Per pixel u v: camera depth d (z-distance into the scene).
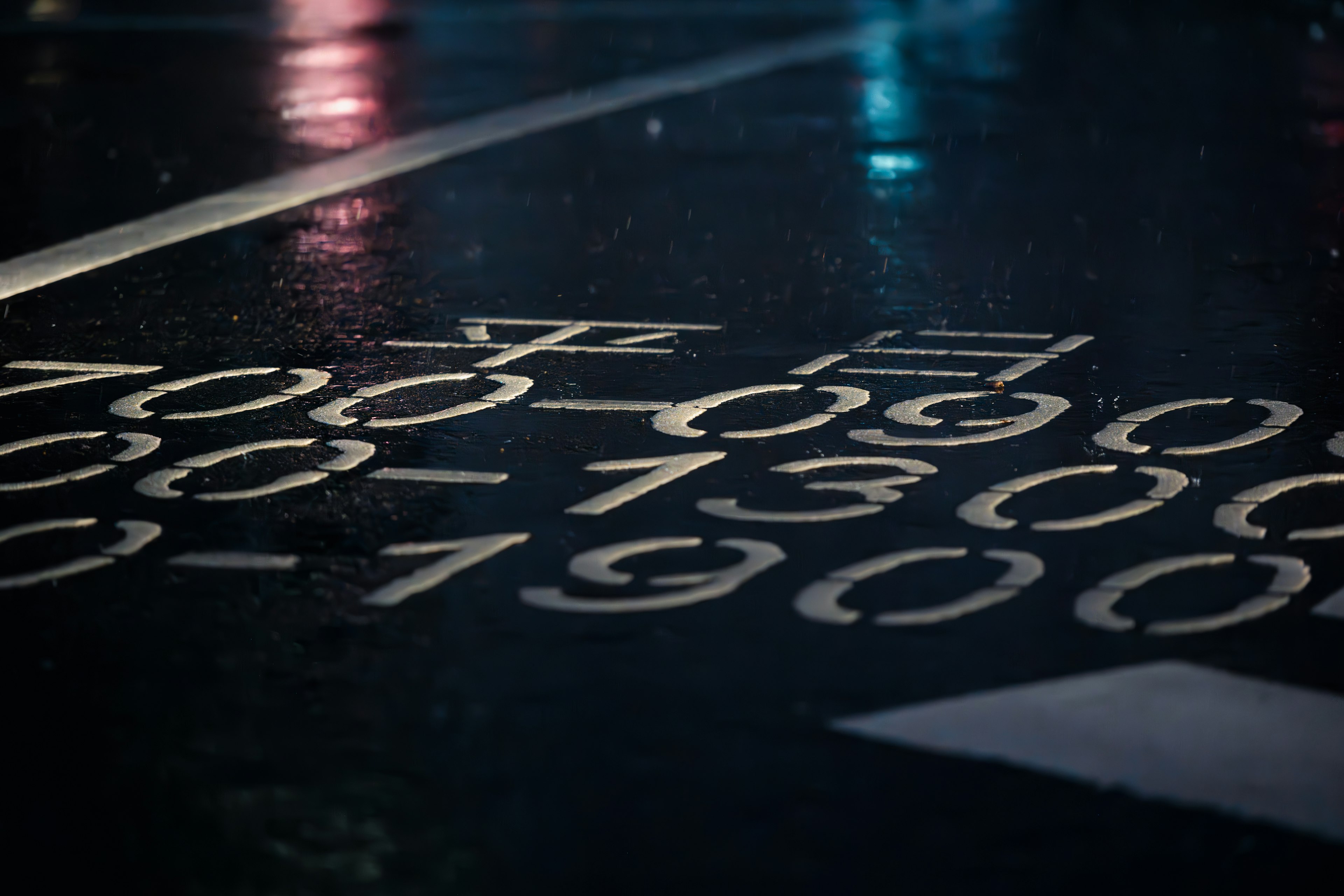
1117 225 8.35
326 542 4.07
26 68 14.95
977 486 4.40
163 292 7.21
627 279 7.38
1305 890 2.60
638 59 14.93
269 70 14.67
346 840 2.79
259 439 4.95
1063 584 3.73
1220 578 3.75
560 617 3.61
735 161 10.25
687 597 3.70
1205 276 7.23
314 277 7.50
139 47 16.50
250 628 3.59
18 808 2.91
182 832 2.83
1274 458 4.61
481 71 14.40
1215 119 11.28
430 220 8.75
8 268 7.71
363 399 5.40
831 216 8.73
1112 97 12.28
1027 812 2.82
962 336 6.24
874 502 4.29
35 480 4.58
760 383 5.56
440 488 4.46
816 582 3.77
